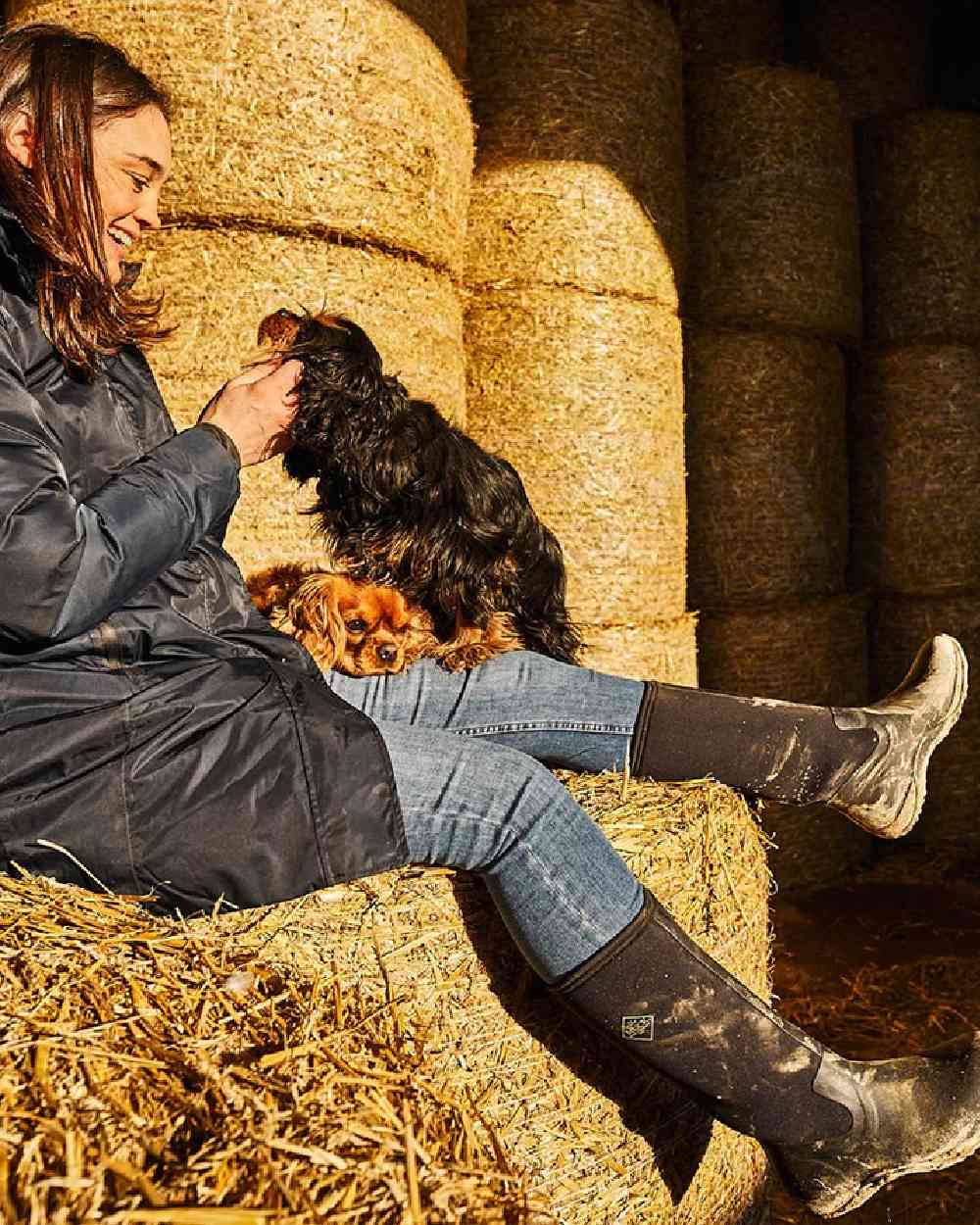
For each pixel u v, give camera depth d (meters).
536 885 1.64
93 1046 1.24
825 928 4.06
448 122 3.23
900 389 4.69
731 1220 2.16
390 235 3.04
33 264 1.60
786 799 2.14
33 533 1.40
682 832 1.92
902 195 4.67
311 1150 1.11
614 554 3.71
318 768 1.58
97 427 1.65
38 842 1.51
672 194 3.90
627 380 3.72
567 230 3.64
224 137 2.82
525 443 3.66
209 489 1.64
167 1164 1.10
